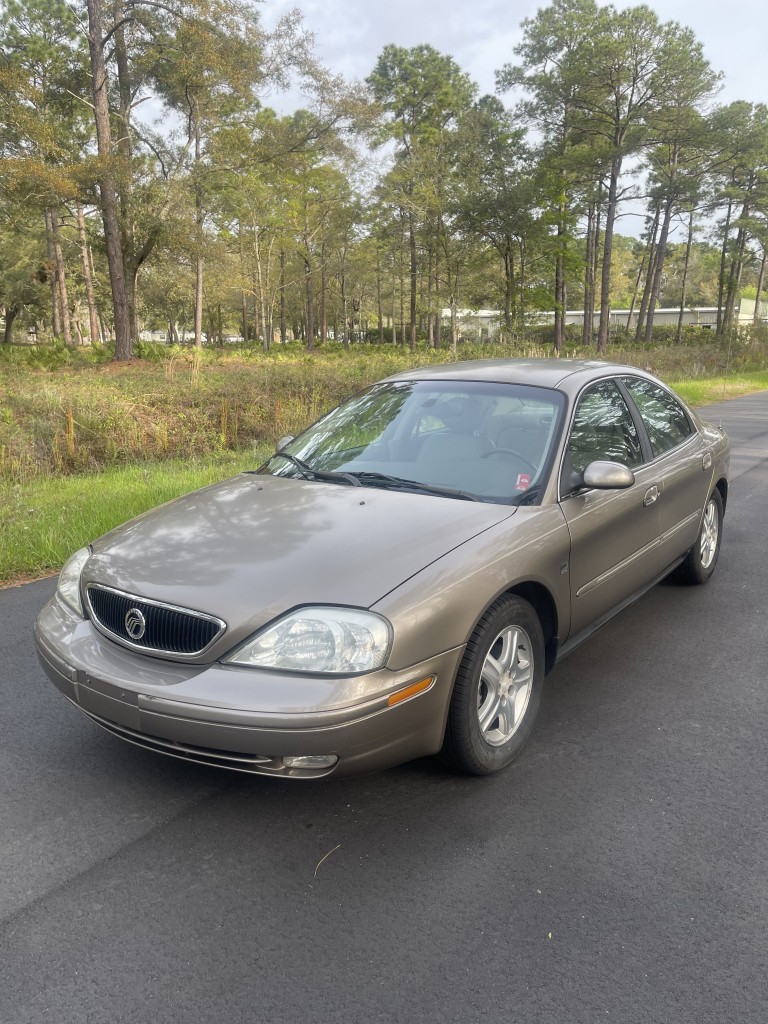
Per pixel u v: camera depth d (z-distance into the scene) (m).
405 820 2.83
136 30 31.67
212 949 2.23
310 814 2.87
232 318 104.19
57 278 54.12
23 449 10.04
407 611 2.60
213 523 3.20
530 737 3.44
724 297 82.81
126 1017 2.00
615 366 4.45
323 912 2.37
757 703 3.78
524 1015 2.00
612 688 3.94
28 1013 2.01
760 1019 1.98
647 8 40.50
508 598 3.02
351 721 2.47
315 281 82.94
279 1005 2.03
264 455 10.86
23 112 27.86
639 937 2.26
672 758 3.27
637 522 3.99
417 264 62.12
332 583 2.65
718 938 2.26
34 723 3.57
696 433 5.10
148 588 2.77
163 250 38.88
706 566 5.44
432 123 54.94
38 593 5.48
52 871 2.57
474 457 3.60
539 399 3.81
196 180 36.22
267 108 42.44
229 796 2.99
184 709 2.51
